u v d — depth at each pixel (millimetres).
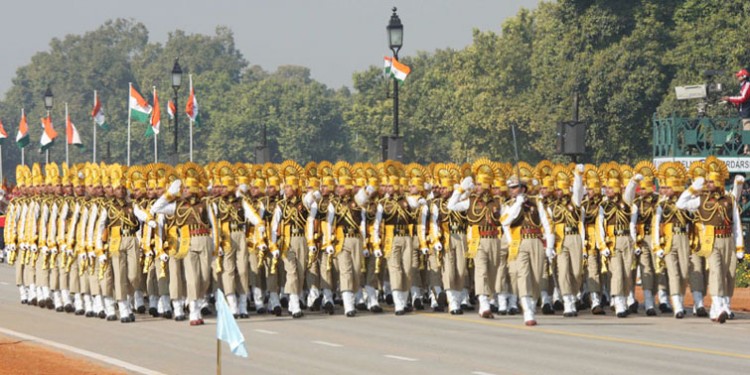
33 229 45312
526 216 38094
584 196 40594
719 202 38750
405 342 33750
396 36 59094
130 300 42719
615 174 40844
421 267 41844
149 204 39250
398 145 58312
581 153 50469
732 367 28906
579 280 40562
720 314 38219
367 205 41125
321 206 40750
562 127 50719
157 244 38969
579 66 125750
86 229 40750
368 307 42281
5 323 39531
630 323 38438
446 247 40906
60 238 43000
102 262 39719
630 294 42188
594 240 40688
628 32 127250
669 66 125188
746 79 60656
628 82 122625
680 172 39656
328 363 29766
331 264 41469
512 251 38000
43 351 31938
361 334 35719
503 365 29328
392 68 58938
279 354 31406
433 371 28438
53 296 44438
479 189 39625
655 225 39719
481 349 32219
